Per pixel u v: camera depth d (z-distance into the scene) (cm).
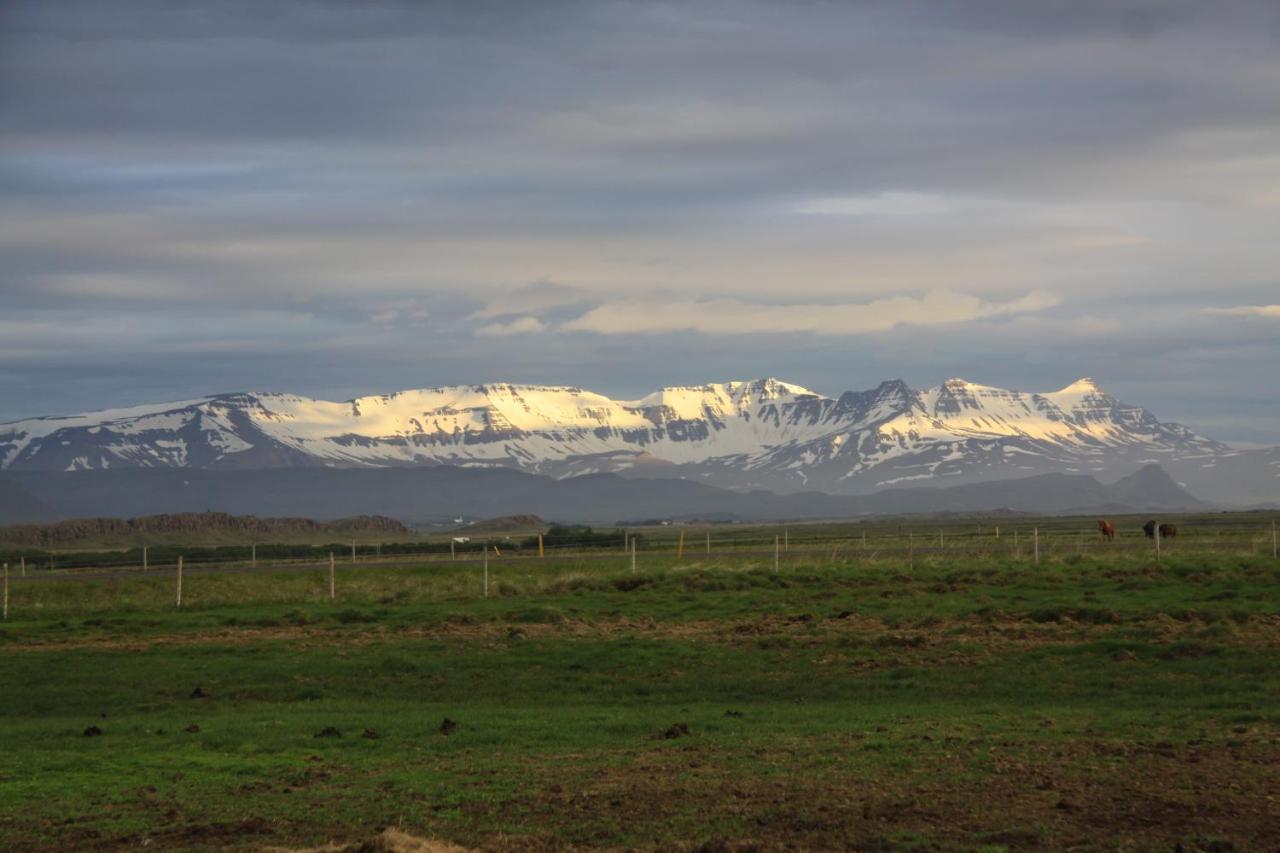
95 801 2353
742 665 4066
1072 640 4266
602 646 4484
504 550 13762
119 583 7825
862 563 7431
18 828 2170
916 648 4234
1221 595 5200
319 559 11856
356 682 3984
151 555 14762
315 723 3206
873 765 2500
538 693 3750
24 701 3816
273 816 2220
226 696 3825
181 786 2469
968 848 1928
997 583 6094
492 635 4912
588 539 17338
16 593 7494
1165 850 1902
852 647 4306
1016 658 3978
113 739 3048
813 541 14275
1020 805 2164
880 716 3139
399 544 15700
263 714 3478
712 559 8838
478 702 3641
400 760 2695
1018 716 3077
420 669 4156
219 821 2192
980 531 19225
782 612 5338
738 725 3045
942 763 2500
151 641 5069
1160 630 4331
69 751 2875
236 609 6256
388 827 2098
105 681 4106
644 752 2716
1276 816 2070
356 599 6700
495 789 2372
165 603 6769
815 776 2414
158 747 2914
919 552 9244
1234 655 3847
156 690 3944
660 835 2038
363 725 3161
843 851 1930
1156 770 2394
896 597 5659
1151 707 3194
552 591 6562
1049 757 2534
